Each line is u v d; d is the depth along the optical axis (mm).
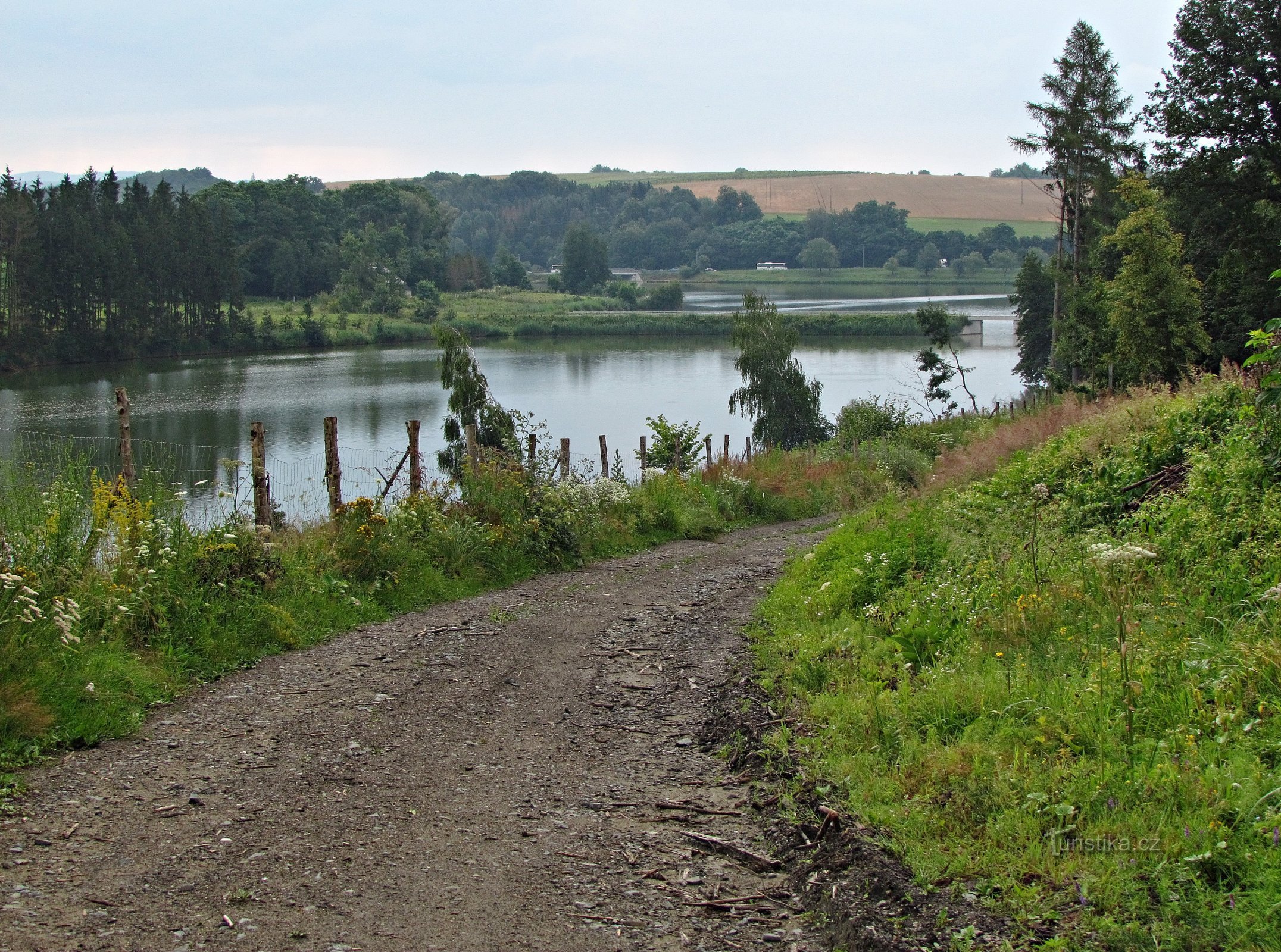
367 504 12242
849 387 71500
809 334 111688
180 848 5008
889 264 199875
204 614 8852
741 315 50625
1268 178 33594
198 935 4195
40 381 68375
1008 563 9211
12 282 75688
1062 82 48625
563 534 15164
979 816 5051
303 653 9125
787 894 4844
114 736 6609
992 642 7465
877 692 7047
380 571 11641
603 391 71625
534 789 6043
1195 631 6582
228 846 5051
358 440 46688
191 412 55312
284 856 4973
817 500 24594
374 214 159750
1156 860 4340
